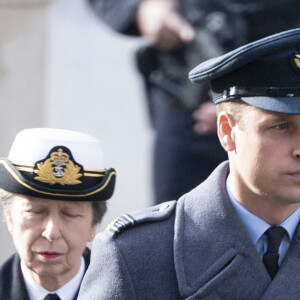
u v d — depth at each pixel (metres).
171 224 11.84
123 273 11.50
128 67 25.16
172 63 19.44
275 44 11.11
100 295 11.52
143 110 25.16
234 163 11.48
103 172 13.72
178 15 19.33
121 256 11.56
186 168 20.05
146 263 11.58
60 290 13.46
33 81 24.36
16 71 24.25
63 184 13.34
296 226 11.63
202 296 11.38
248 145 11.12
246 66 11.25
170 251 11.66
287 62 11.16
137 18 19.88
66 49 24.66
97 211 13.68
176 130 19.92
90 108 24.98
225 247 11.54
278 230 11.57
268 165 10.98
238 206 11.62
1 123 24.25
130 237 11.70
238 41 19.03
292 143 10.94
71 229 13.34
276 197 11.06
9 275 13.61
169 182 20.23
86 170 13.52
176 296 11.51
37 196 13.21
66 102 24.78
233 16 19.03
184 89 19.42
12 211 13.45
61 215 13.34
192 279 11.49
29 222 13.30
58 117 24.77
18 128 24.31
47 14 24.36
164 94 19.75
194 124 19.77
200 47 19.08
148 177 24.09
